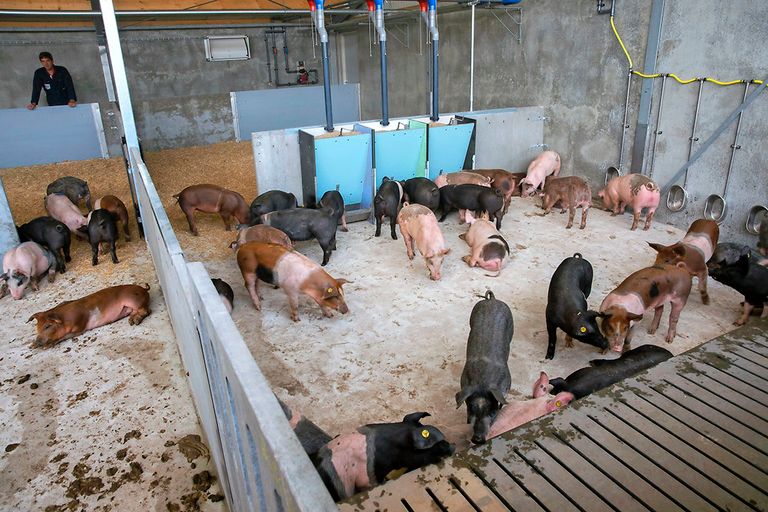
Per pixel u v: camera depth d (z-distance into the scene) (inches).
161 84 447.5
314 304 164.9
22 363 138.1
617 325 122.6
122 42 424.5
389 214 212.4
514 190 265.1
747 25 184.2
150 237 176.7
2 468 104.7
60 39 401.4
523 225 224.2
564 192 221.5
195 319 66.6
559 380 107.8
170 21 426.9
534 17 271.6
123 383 129.3
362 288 173.2
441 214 240.5
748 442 60.7
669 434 62.2
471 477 56.7
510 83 297.6
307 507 27.4
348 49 483.5
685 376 72.8
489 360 109.6
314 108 425.4
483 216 224.2
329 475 79.2
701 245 160.1
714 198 205.9
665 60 213.8
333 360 136.0
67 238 192.9
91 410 120.3
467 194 217.0
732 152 196.4
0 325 157.9
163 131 400.2
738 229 199.6
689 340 140.3
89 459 106.4
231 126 420.2
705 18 196.7
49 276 184.9
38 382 130.2
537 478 56.4
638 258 189.2
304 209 189.6
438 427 101.6
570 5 250.2
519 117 267.7
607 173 249.3
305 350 140.6
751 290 138.5
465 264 188.7
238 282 180.2
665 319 151.2
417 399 121.3
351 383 127.0
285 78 494.9
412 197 223.1
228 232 226.4
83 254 209.0
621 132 238.8
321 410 118.0
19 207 272.5
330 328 150.7
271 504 38.7
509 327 122.6
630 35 225.6
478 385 102.7
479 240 186.1
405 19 366.9
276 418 34.2
